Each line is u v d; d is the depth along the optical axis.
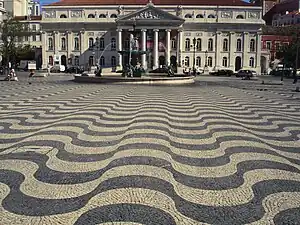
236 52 72.50
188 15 72.31
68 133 6.97
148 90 19.62
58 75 46.34
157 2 74.62
